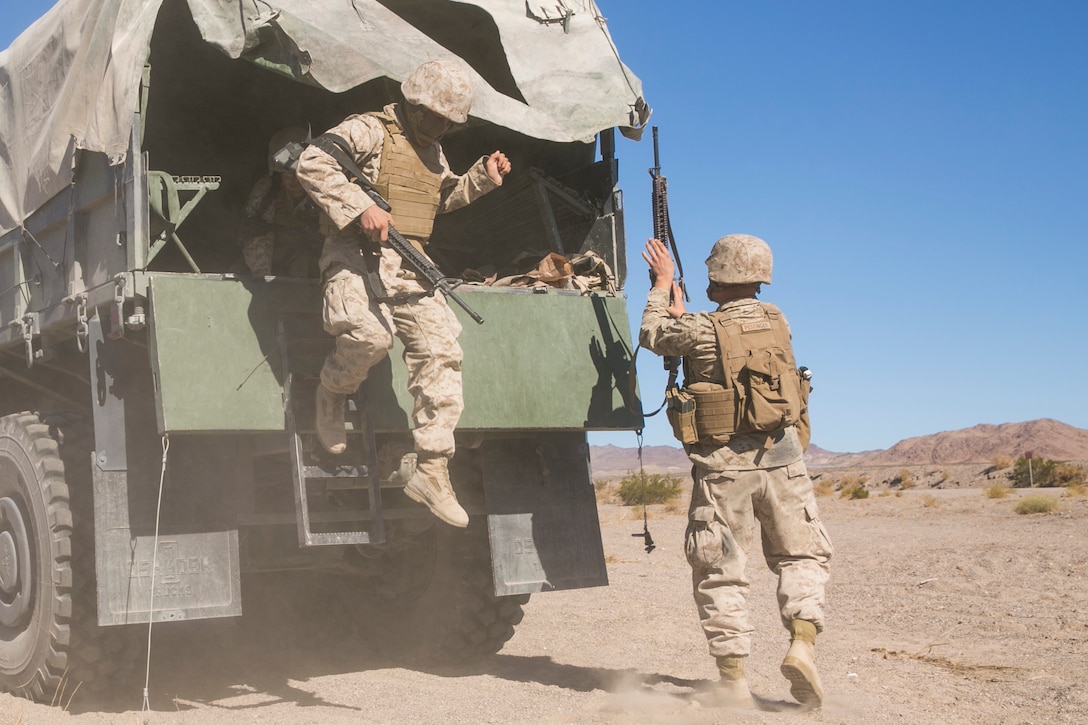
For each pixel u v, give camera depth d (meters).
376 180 4.44
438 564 5.77
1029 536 12.55
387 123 4.46
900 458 160.12
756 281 4.47
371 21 4.77
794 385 4.39
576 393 5.25
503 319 5.12
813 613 4.23
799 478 4.38
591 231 5.92
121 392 4.68
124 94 4.40
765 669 5.39
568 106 5.26
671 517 20.72
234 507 4.75
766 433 4.36
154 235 4.72
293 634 6.49
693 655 5.98
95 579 4.79
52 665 4.78
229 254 7.02
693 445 4.44
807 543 4.37
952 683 4.95
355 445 4.95
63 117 4.82
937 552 10.91
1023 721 4.18
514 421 5.05
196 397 4.35
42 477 4.82
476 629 5.65
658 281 4.79
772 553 4.44
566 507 5.48
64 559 4.75
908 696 4.64
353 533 4.52
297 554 5.38
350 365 4.31
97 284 4.78
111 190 4.61
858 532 14.72
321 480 5.04
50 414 5.12
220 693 5.05
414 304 4.49
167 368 4.30
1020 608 7.27
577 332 5.33
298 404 4.68
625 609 7.82
